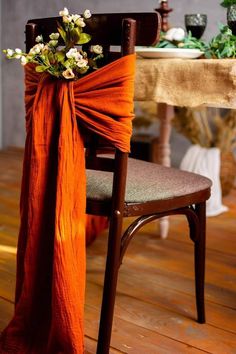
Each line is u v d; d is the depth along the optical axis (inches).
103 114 48.6
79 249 51.0
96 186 54.6
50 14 171.2
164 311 67.8
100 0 161.2
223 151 125.0
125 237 52.5
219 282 77.2
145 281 76.7
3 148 189.2
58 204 49.3
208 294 73.2
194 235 61.7
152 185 55.3
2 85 185.9
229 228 102.5
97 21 49.3
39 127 50.9
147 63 60.7
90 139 51.3
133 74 47.9
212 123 138.7
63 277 49.6
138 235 96.4
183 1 145.0
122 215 51.2
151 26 45.6
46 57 49.7
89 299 70.6
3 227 99.8
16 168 155.4
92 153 52.4
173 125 126.5
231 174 125.5
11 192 127.0
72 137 49.4
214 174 112.2
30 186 51.5
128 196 52.2
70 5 167.5
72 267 50.1
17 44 180.7
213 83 55.4
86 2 164.1
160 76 59.4
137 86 61.6
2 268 80.4
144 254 87.4
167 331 62.9
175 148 154.4
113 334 61.7
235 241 95.0
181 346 59.6
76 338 51.1
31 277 53.0
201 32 78.4
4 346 55.8
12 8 179.2
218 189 113.1
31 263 52.6
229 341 61.0
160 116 90.4
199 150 115.0
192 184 58.0
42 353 54.6
